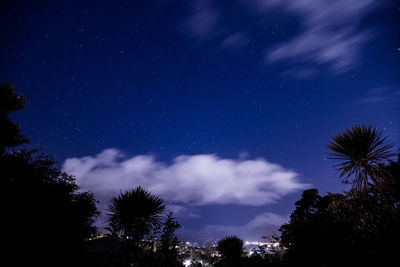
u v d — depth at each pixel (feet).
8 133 27.37
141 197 24.31
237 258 54.85
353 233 19.42
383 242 17.43
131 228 22.77
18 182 17.93
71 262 16.52
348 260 18.37
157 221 24.38
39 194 17.28
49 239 15.70
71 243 16.97
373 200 22.08
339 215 22.06
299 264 22.16
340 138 26.00
